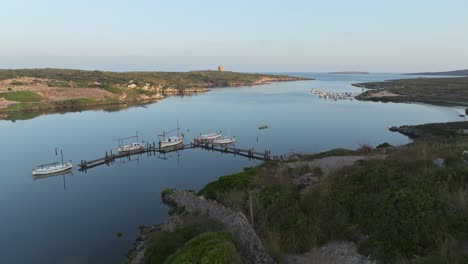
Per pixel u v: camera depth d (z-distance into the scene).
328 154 27.12
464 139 33.84
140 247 18.89
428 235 9.52
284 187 15.60
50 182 34.41
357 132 56.47
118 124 67.81
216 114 79.50
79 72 155.75
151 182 34.09
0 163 40.84
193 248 10.12
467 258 8.06
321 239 11.15
